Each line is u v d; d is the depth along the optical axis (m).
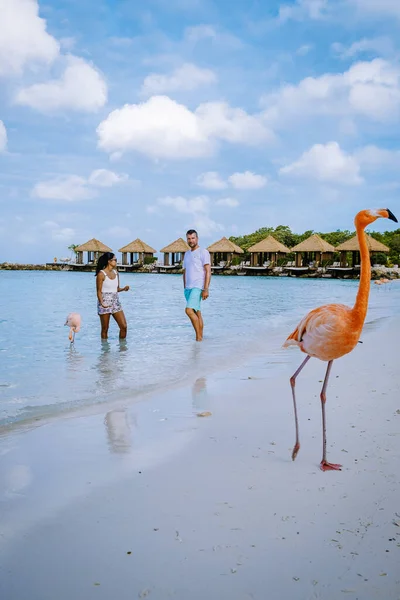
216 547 2.55
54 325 11.62
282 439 4.05
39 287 30.00
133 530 2.73
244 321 12.59
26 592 2.26
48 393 5.70
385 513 2.82
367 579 2.26
